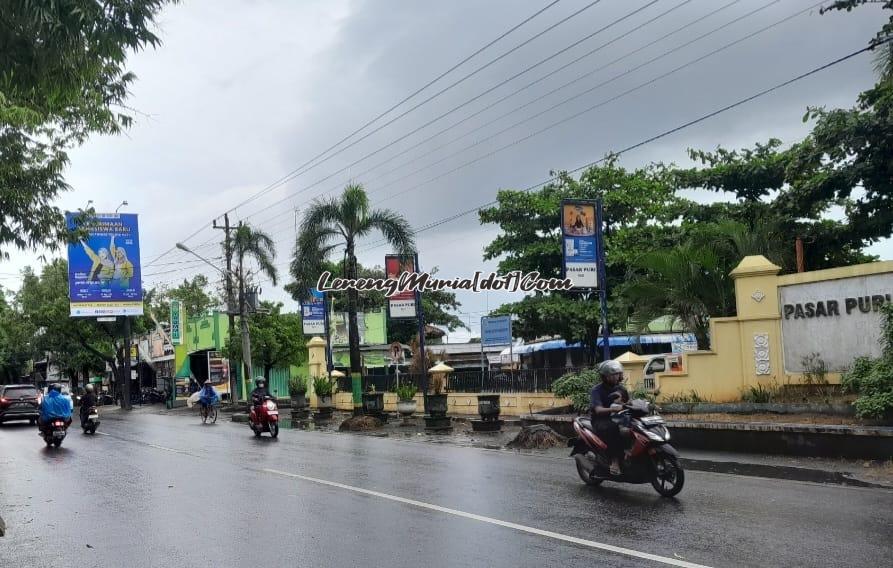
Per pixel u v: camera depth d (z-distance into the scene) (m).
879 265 13.59
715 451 13.56
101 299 44.28
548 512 8.60
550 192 30.91
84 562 7.20
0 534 7.73
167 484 12.07
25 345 56.91
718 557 6.43
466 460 14.09
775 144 23.62
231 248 38.41
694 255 17.55
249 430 25.03
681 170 24.02
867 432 11.53
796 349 14.77
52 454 18.12
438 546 7.17
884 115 17.17
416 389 25.16
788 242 19.98
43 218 16.86
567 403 20.94
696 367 15.94
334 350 47.88
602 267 19.00
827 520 7.78
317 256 27.69
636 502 9.09
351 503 9.65
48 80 8.35
